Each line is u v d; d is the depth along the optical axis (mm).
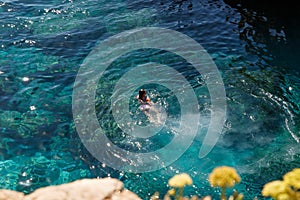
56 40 15000
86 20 16328
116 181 5680
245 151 10305
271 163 9930
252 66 13984
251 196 9070
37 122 11367
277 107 11930
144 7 17594
